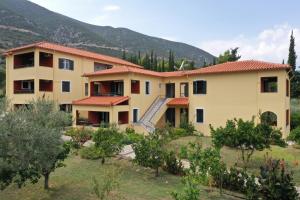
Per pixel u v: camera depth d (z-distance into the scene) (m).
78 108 34.62
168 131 25.38
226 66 33.06
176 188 14.96
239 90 30.80
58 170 18.22
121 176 17.00
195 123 34.00
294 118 33.72
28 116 13.33
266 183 11.75
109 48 188.88
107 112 34.28
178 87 38.69
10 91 40.81
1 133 10.40
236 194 14.20
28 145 11.07
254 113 29.78
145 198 13.41
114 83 36.81
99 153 19.81
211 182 15.21
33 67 36.81
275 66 28.62
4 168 10.72
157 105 37.06
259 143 17.84
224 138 18.41
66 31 197.38
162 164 17.98
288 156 21.86
